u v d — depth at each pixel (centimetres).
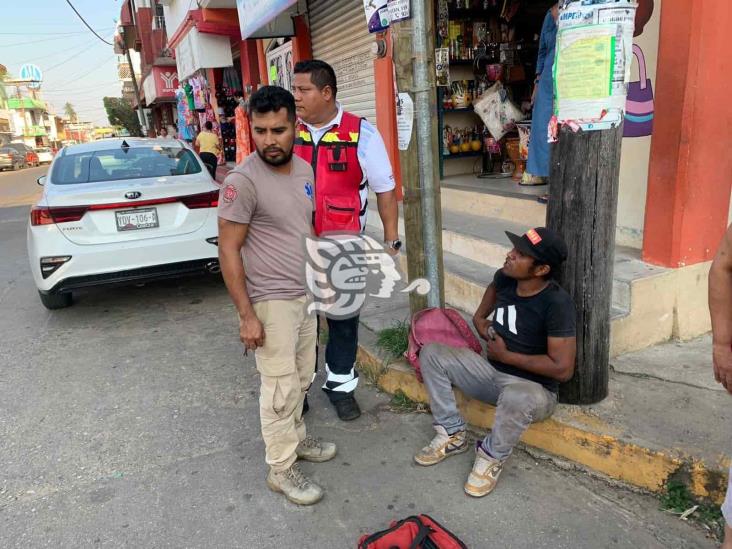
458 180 604
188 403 343
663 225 324
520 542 221
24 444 304
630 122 355
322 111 281
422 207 294
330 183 286
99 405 344
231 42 1312
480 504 244
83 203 445
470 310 399
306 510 246
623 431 248
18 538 234
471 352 268
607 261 251
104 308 527
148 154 552
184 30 1292
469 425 303
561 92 237
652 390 280
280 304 237
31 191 1828
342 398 317
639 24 334
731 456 226
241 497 256
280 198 231
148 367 396
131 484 268
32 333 468
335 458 284
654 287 317
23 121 7275
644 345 325
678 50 294
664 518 228
